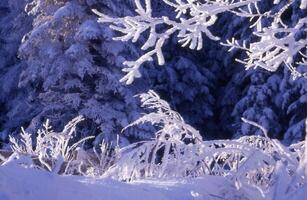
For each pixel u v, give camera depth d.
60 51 23.56
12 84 30.08
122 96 23.45
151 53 4.61
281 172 4.76
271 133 24.48
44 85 23.30
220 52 28.44
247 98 25.05
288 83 24.06
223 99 27.92
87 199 3.93
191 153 5.46
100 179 4.52
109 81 22.89
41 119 23.77
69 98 22.84
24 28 29.72
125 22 4.63
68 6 23.36
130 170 5.46
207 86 28.81
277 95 24.52
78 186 4.06
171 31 4.63
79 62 22.81
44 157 6.39
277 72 24.89
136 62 4.60
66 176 4.49
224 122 28.58
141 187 4.43
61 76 23.02
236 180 4.77
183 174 5.44
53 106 23.17
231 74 28.20
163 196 4.34
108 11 23.72
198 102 28.66
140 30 4.64
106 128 22.31
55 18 23.23
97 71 22.97
